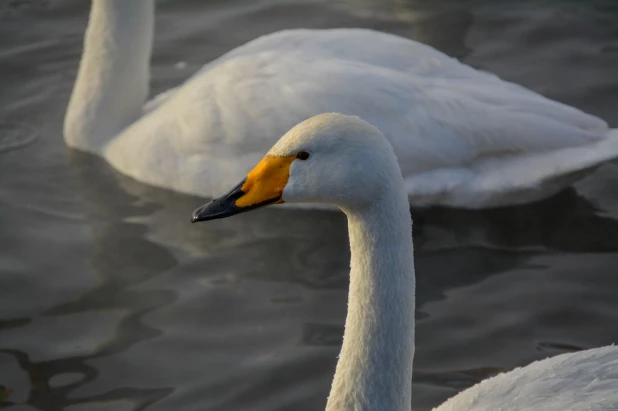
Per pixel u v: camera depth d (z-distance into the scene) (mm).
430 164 13031
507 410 7914
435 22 16938
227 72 13516
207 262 12273
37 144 14555
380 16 17219
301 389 10242
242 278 11984
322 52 13797
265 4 17688
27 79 15867
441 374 10383
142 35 14328
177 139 13492
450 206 13141
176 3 17688
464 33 16594
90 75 14359
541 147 12953
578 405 7699
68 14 17266
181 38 16734
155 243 12625
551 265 12047
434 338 10891
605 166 13844
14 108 15289
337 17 17219
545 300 11422
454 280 11883
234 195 7781
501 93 13312
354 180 7242
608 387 7910
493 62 15789
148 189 13680
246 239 12719
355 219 7414
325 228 12914
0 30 16797
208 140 13297
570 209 12977
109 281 11930
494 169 12992
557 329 10977
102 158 14297
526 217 12914
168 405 10102
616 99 14875
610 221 12734
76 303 11578
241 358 10680
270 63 13453
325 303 11523
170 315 11367
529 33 16484
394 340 7414
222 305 11508
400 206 7246
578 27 16562
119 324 11234
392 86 13117
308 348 10781
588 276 11797
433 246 12500
